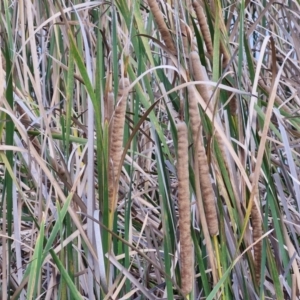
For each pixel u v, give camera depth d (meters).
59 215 1.06
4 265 1.18
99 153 1.08
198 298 1.23
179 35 1.13
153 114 1.13
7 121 1.11
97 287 1.18
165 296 1.28
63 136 1.18
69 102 1.11
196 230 1.31
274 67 1.14
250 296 1.20
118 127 1.05
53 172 1.28
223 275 1.07
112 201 1.08
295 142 1.45
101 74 1.17
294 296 1.17
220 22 1.24
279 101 1.43
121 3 1.17
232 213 1.15
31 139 1.27
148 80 1.20
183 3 1.24
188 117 1.12
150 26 1.41
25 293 1.27
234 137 1.25
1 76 1.04
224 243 1.11
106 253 1.10
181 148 1.01
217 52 1.13
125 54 1.10
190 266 1.05
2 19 1.40
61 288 1.14
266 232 1.14
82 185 1.27
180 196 1.02
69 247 1.15
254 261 1.17
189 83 1.03
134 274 1.43
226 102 1.16
